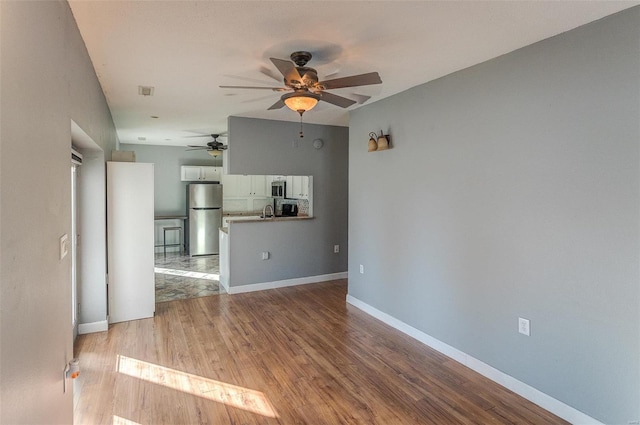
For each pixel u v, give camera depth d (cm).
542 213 260
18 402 118
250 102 432
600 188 227
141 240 434
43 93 149
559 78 247
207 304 492
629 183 214
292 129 571
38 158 142
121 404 263
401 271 398
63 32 187
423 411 257
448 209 337
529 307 270
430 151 355
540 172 260
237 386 288
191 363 325
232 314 452
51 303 163
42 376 147
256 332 396
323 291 555
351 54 283
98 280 396
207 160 920
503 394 279
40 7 144
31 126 133
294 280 592
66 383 195
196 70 317
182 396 274
